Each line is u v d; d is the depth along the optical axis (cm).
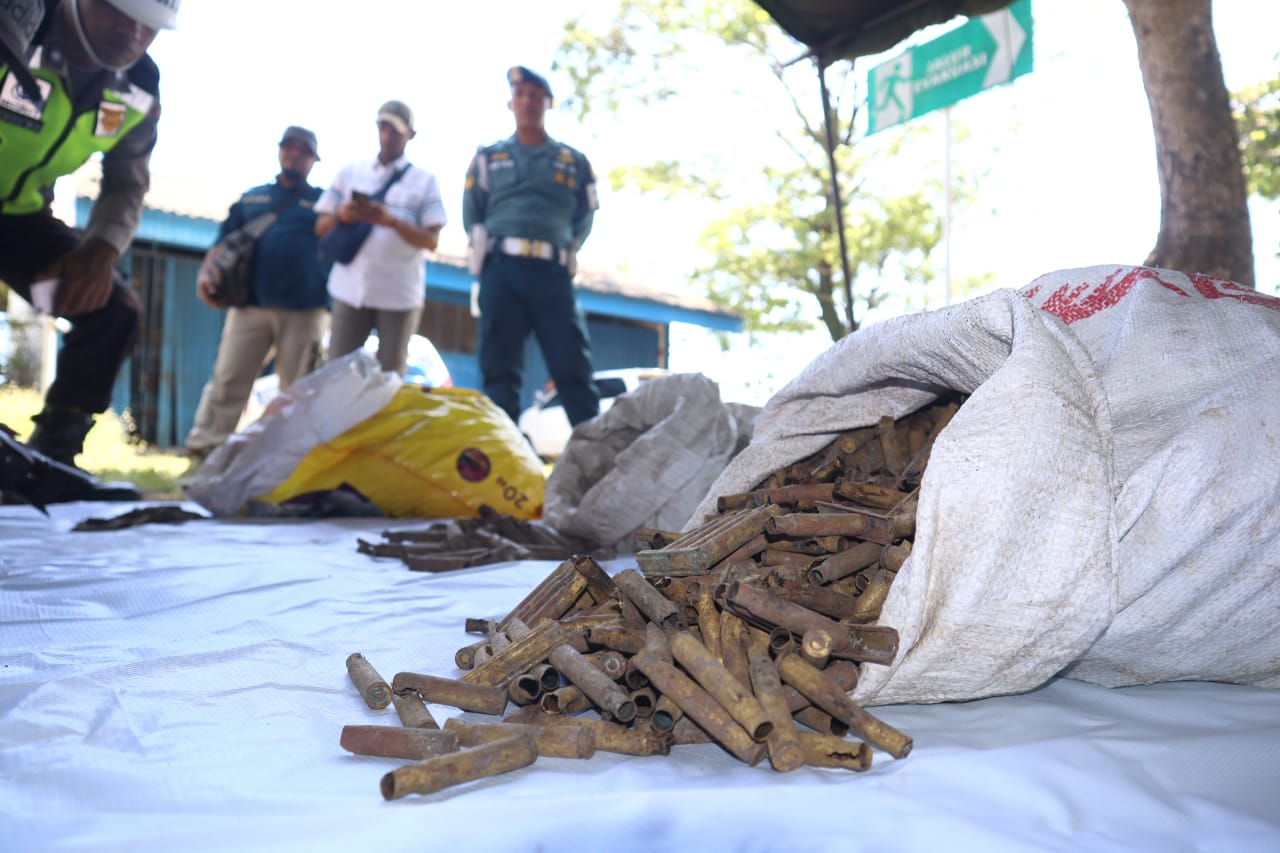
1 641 217
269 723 156
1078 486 158
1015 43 668
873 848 110
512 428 530
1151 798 124
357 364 505
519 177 641
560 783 132
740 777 136
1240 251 525
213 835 109
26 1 448
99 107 516
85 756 139
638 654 155
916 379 215
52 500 525
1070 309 207
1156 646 172
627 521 371
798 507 208
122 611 253
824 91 597
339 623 237
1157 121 538
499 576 308
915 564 159
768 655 159
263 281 675
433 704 170
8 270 574
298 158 677
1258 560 165
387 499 502
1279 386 172
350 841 108
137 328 604
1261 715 162
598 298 1591
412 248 659
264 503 497
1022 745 140
